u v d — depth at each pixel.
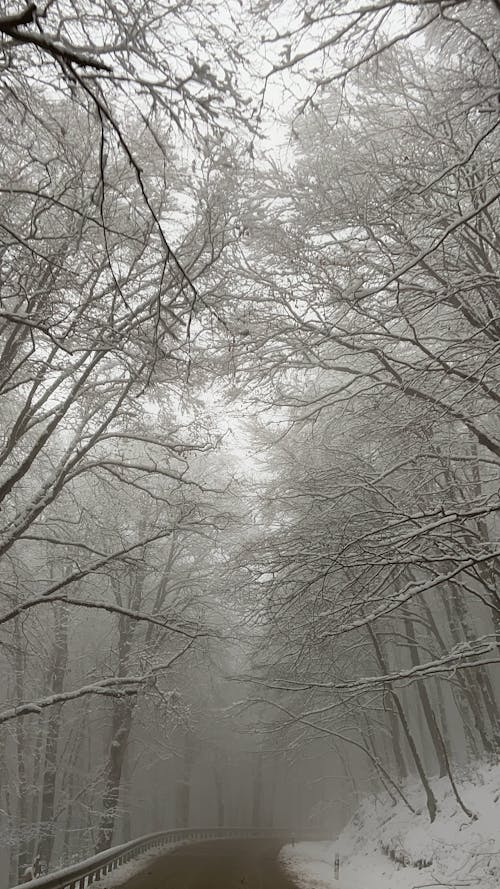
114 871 13.59
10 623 14.80
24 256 6.97
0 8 4.79
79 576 9.93
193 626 11.58
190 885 12.24
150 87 3.95
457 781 16.12
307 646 11.10
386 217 8.66
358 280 8.78
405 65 8.94
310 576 10.23
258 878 13.66
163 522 14.29
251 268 9.38
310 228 9.36
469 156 6.37
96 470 12.52
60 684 18.11
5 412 12.67
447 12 7.62
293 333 10.09
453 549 8.54
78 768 23.77
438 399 8.66
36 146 7.63
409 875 12.12
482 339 8.75
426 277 10.27
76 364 9.18
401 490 10.02
